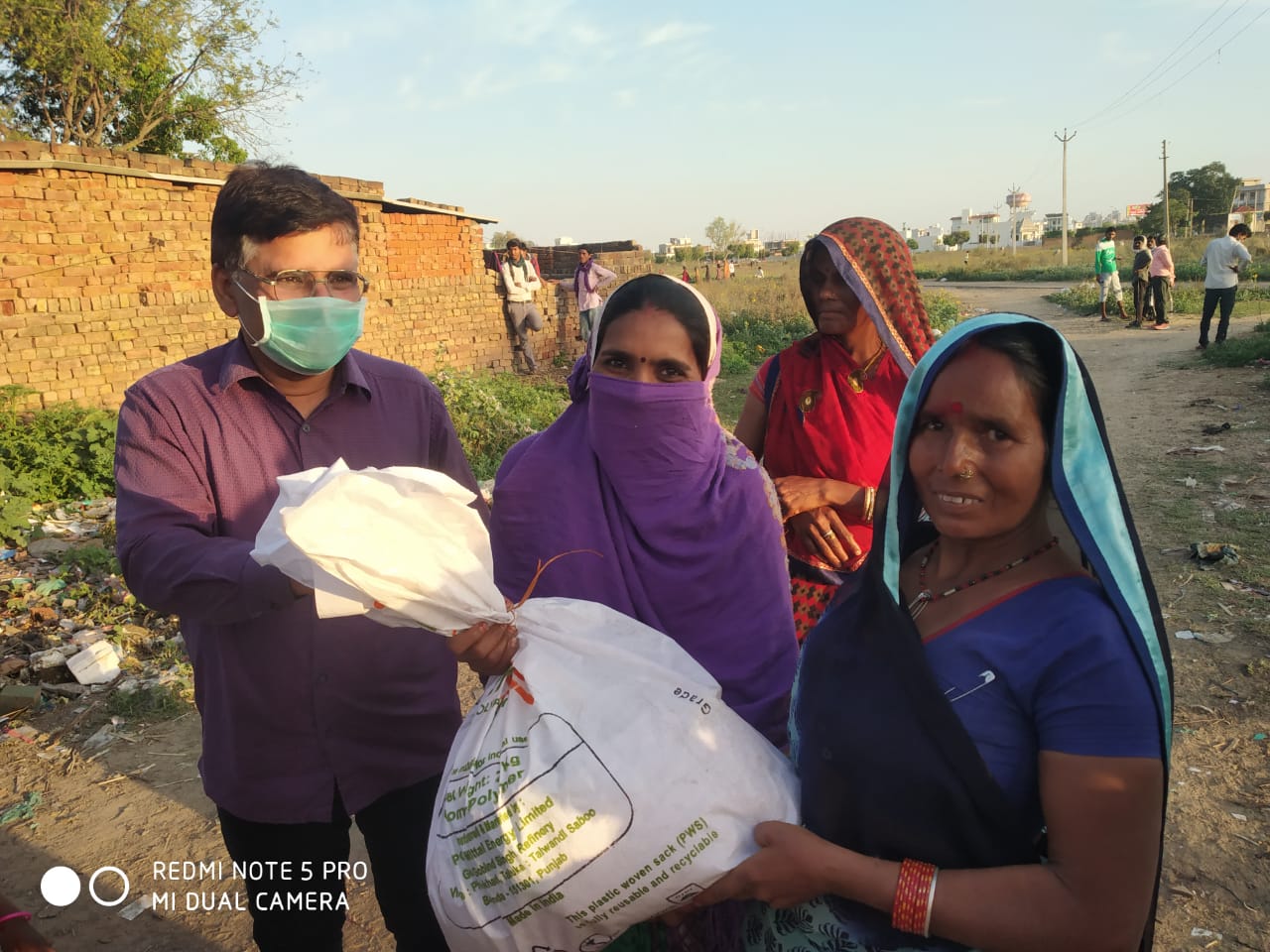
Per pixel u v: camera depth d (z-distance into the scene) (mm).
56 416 8500
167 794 3902
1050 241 78125
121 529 1959
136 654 5090
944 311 23125
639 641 1700
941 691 1321
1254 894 3000
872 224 2732
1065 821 1230
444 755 2297
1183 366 13117
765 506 1999
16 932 1527
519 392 12148
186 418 2021
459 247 14758
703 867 1449
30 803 3836
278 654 2049
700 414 1927
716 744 1552
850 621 1501
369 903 3279
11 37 19609
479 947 1560
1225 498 6918
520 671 1623
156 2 20891
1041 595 1328
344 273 2029
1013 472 1317
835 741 1439
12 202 8789
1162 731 1247
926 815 1342
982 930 1268
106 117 22188
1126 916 1223
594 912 1485
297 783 2115
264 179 1971
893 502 1432
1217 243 13914
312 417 2137
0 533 6652
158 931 3146
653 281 1921
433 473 1651
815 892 1394
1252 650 4535
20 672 4816
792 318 19406
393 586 1531
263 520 2086
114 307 9641
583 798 1468
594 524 1933
